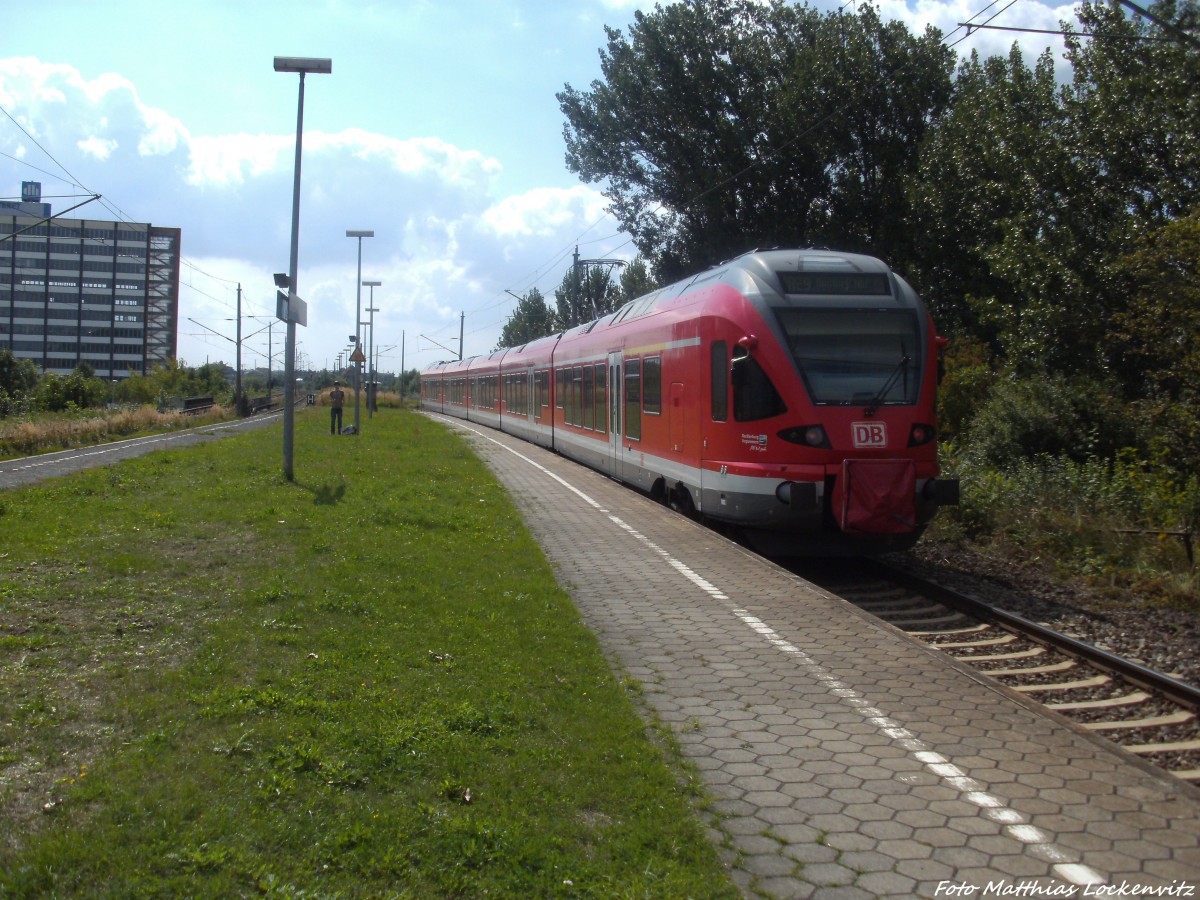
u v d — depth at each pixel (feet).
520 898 11.98
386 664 21.03
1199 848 13.70
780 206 97.25
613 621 26.43
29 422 104.58
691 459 41.65
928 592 34.06
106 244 339.98
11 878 11.66
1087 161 62.49
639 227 105.60
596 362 63.36
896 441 34.99
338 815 13.88
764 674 21.72
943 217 84.07
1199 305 46.39
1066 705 22.72
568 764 16.05
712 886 12.36
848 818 14.52
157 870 12.18
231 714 17.61
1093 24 64.18
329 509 44.47
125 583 28.48
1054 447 55.01
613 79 100.73
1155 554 37.63
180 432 121.80
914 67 90.53
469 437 106.11
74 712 17.62
